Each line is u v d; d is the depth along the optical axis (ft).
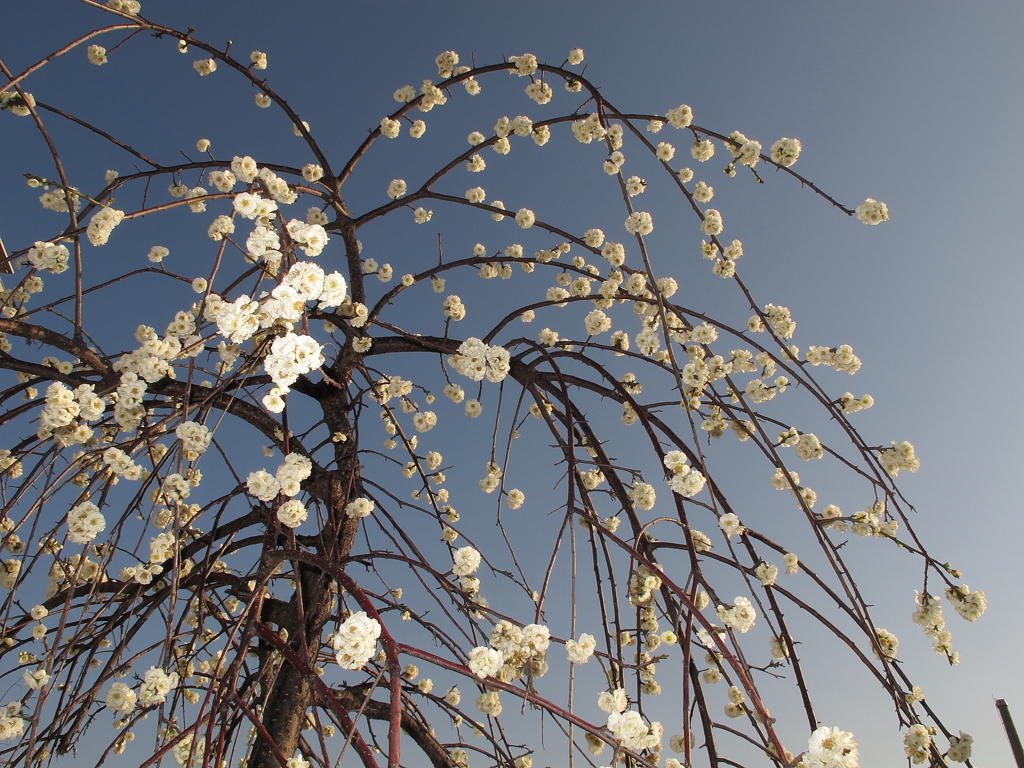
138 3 15.83
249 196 9.57
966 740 11.05
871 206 12.20
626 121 12.72
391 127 17.52
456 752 15.88
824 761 6.55
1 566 12.49
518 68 15.34
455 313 17.40
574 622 8.35
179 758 9.69
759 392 14.51
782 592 11.14
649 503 12.42
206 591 14.60
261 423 15.83
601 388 14.11
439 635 11.29
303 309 8.95
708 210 13.25
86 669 10.76
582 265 17.43
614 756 7.62
